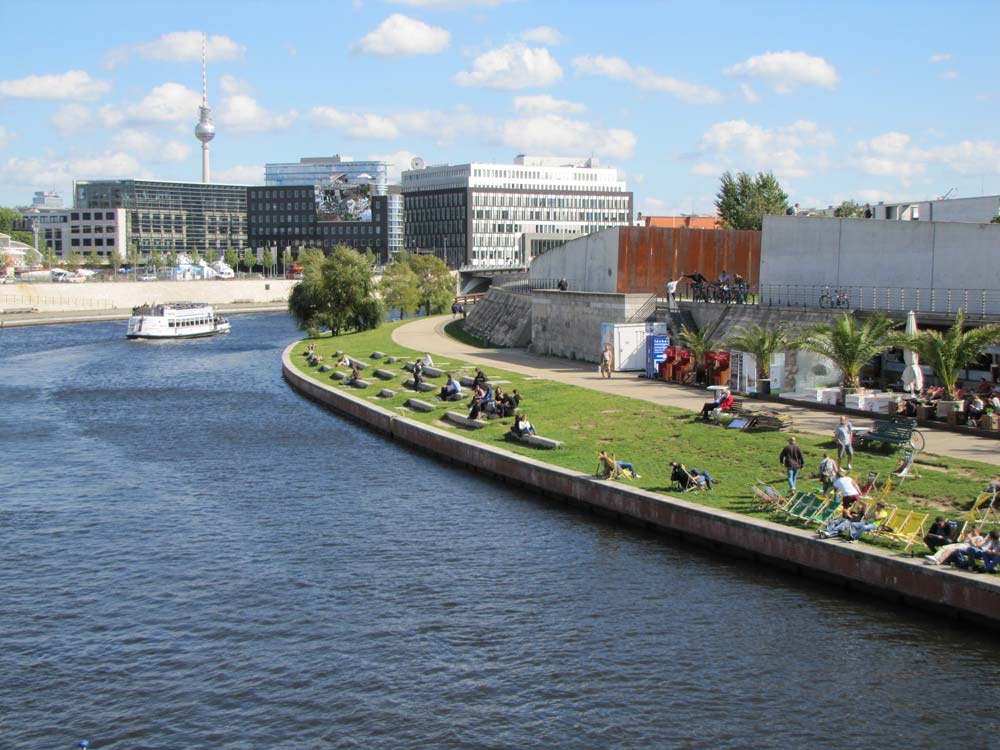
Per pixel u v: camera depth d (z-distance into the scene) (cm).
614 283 8031
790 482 3731
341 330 12088
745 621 3039
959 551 2980
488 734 2469
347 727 2519
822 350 5200
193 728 2528
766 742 2400
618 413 5325
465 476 4934
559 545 3791
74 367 10169
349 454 5519
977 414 4425
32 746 2453
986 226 5425
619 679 2722
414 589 3397
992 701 2545
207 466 5272
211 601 3338
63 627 3141
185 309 13988
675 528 3775
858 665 2742
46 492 4772
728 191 14912
